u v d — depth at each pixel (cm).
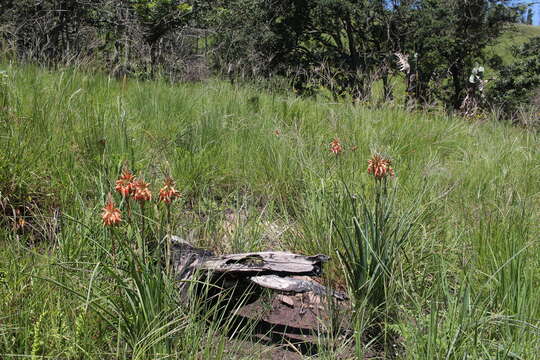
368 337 302
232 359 254
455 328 260
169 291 261
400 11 2767
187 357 240
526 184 545
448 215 418
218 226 388
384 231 322
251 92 863
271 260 303
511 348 260
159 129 577
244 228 389
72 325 248
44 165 409
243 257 301
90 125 479
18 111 459
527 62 3017
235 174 512
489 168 593
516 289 300
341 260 334
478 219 410
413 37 2791
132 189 253
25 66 680
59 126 466
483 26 2945
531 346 263
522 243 348
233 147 566
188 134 568
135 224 288
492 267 330
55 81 589
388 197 357
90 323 255
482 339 262
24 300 255
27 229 355
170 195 262
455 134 771
